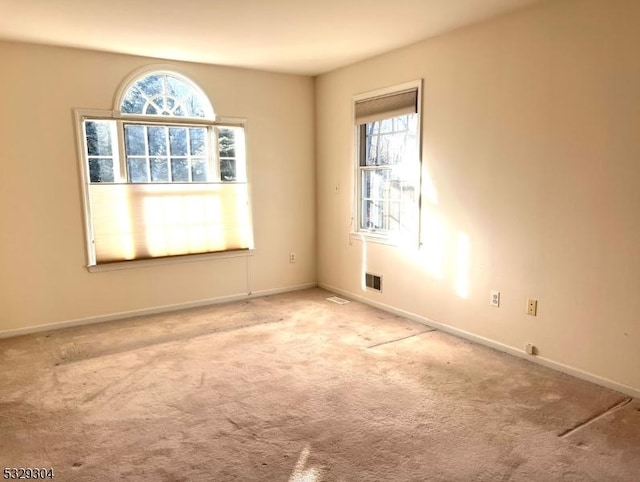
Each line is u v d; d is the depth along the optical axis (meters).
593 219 2.87
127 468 2.16
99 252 4.29
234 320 4.36
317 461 2.20
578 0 2.83
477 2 3.02
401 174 4.35
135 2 2.97
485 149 3.49
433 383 2.99
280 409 2.68
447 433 2.41
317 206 5.52
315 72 5.07
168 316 4.50
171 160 4.61
